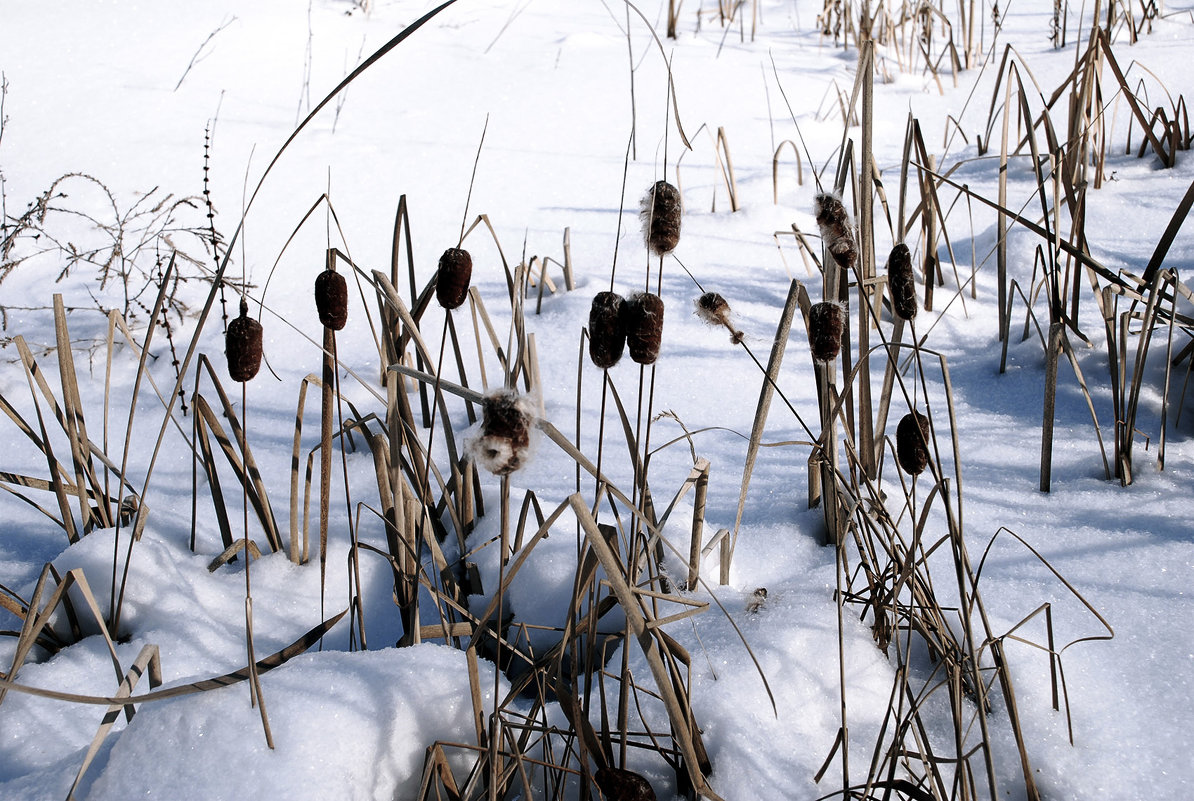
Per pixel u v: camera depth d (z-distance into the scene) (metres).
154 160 3.94
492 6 6.16
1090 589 1.67
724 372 2.57
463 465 1.93
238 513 2.17
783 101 4.54
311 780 1.29
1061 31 5.05
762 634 1.60
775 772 1.41
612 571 1.18
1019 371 2.41
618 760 1.49
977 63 4.83
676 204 1.18
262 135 4.20
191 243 3.40
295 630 1.83
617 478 2.19
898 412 2.33
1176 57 4.36
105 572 1.85
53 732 1.57
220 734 1.34
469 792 1.36
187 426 2.54
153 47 5.01
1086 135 2.91
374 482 2.27
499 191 3.74
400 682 1.44
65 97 4.45
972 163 3.68
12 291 3.21
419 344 1.70
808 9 6.22
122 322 1.91
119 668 1.53
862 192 1.76
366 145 4.14
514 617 1.86
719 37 5.61
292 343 2.90
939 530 1.88
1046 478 1.95
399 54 5.24
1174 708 1.42
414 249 3.32
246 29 5.29
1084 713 1.45
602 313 1.16
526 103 4.61
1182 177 3.27
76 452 1.95
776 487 2.10
